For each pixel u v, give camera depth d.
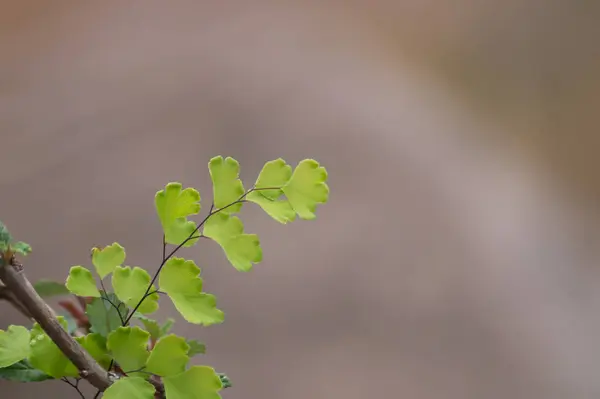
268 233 1.30
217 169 0.71
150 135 1.37
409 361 1.22
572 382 1.28
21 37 1.48
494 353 1.27
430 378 1.21
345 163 1.44
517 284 1.40
